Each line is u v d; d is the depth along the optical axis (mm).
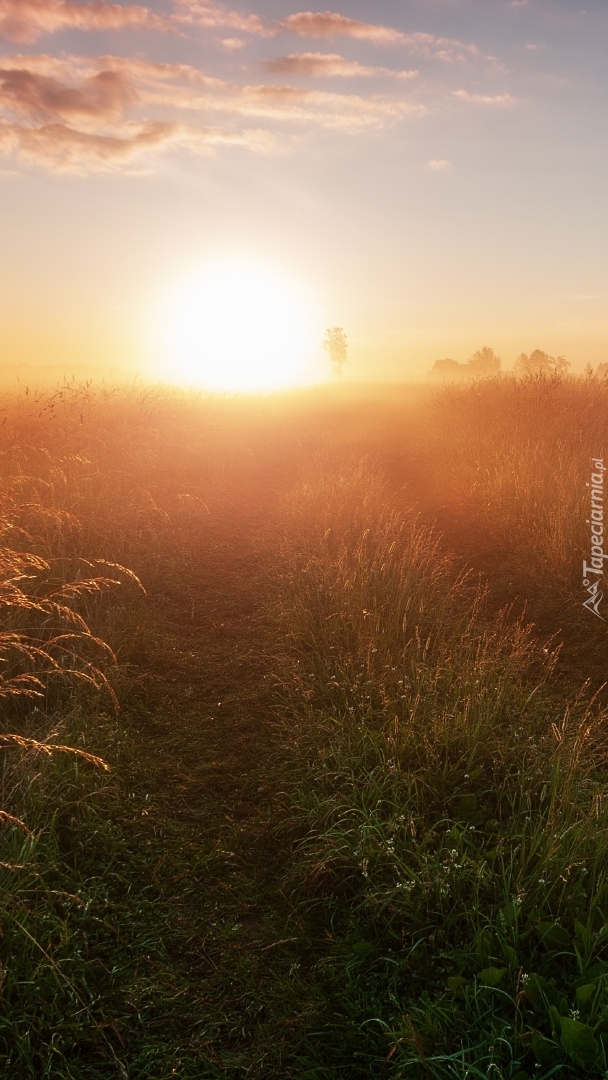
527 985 2535
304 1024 2617
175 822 3643
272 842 3547
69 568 6133
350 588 6031
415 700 4289
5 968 2611
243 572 7371
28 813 3352
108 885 3201
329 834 3379
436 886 3010
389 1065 2422
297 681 4883
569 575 6832
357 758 3869
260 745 4316
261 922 3080
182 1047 2520
